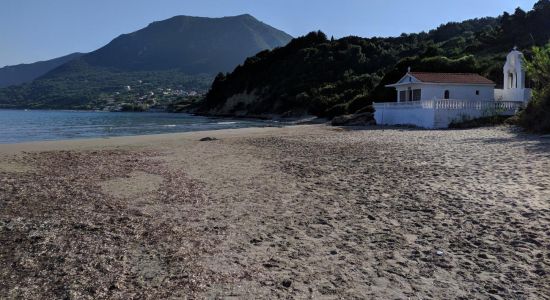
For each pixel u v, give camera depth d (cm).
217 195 1156
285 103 9781
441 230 810
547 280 591
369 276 620
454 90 4419
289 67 11275
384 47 11100
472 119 3753
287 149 2325
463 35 10825
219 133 3972
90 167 1712
